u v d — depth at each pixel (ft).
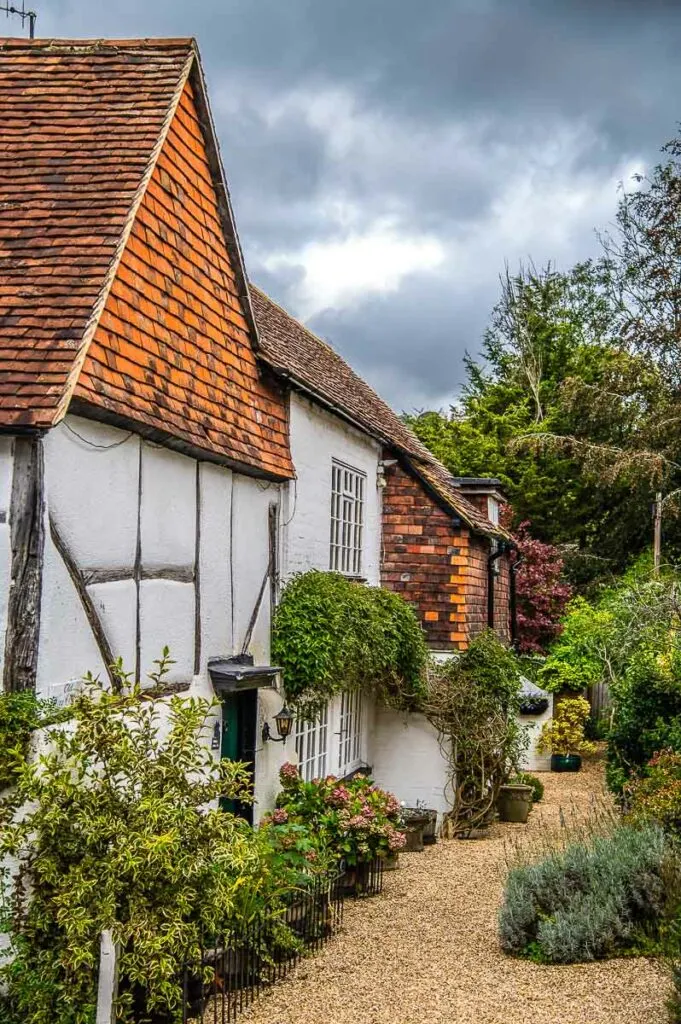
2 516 19.35
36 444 19.39
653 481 84.33
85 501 21.09
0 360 20.71
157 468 24.73
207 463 27.91
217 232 31.09
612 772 46.29
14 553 19.27
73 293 22.31
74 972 18.58
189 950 19.77
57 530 19.93
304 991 23.71
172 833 19.15
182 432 24.73
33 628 19.13
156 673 24.48
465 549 48.29
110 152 26.11
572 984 23.67
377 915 31.35
